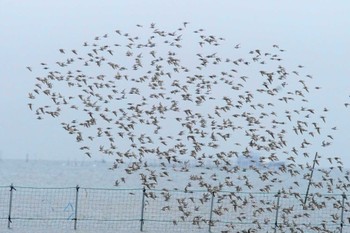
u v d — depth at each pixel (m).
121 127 35.81
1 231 40.66
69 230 42.16
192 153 36.72
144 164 37.31
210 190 39.78
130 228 45.25
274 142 36.31
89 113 35.31
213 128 36.28
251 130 36.38
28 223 46.59
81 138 35.25
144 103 35.91
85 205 63.75
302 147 36.50
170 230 43.72
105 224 48.59
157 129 36.25
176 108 36.34
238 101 36.16
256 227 46.28
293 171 37.12
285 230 45.31
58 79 35.16
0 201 66.00
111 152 35.91
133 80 35.91
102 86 35.59
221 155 36.78
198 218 42.66
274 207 45.31
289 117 35.91
